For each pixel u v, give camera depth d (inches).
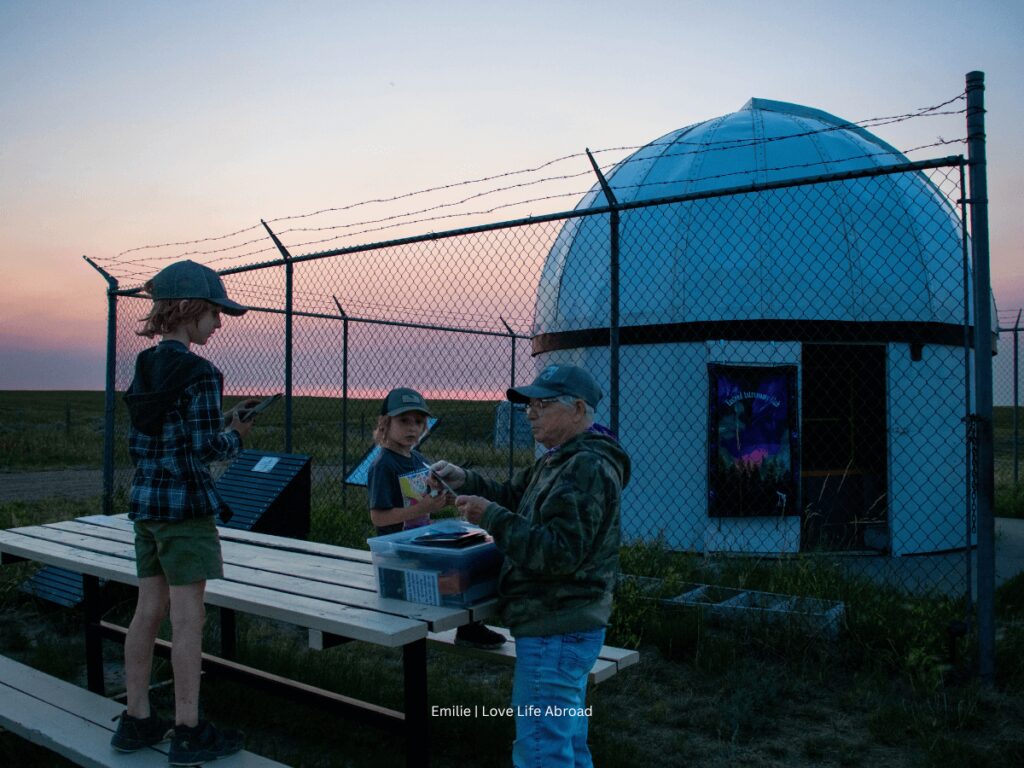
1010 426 1598.2
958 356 351.3
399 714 136.4
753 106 423.2
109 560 150.9
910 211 345.1
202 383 112.9
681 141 383.2
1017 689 169.2
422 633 107.0
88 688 171.3
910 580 276.7
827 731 153.5
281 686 151.8
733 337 325.1
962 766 136.4
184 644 114.2
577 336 365.1
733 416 323.0
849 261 329.1
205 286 116.8
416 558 118.1
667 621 203.5
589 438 102.7
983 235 177.0
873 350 348.2
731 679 174.2
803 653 188.2
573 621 98.7
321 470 652.1
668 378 338.3
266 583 133.3
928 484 337.7
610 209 218.1
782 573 234.5
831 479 350.9
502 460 665.6
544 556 94.0
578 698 100.7
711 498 321.4
